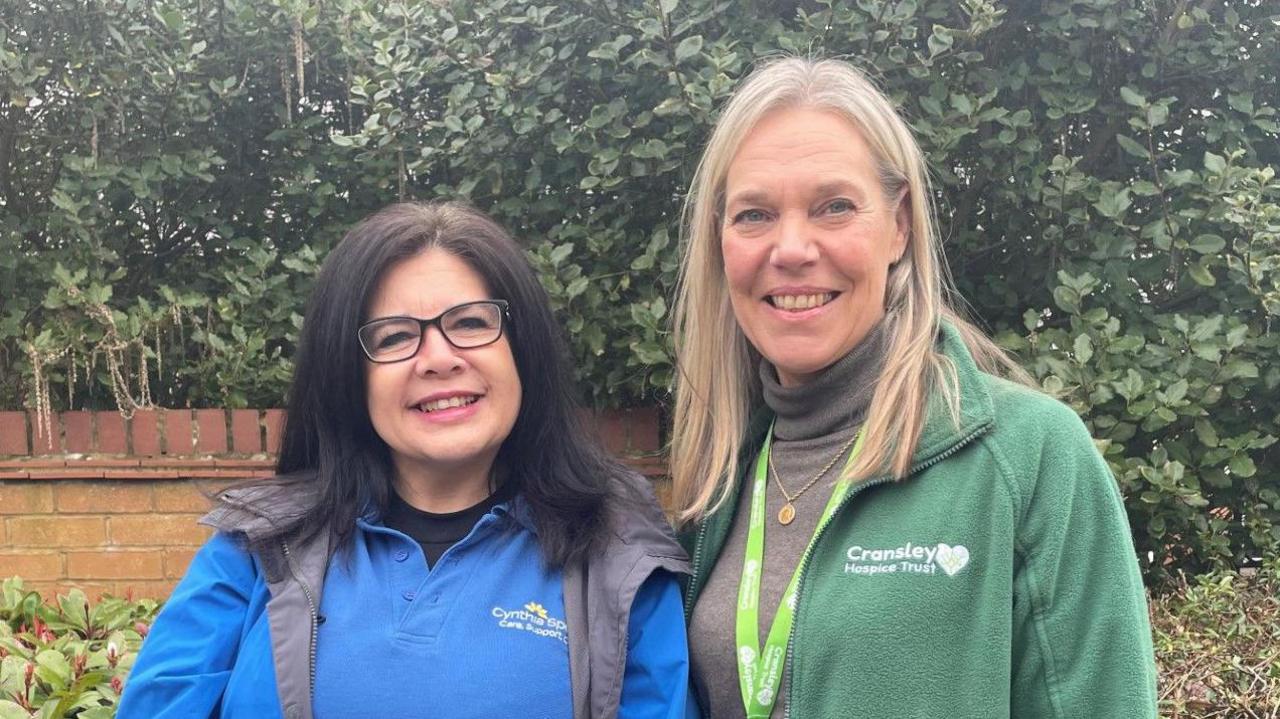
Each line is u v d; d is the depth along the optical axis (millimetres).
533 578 1736
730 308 1939
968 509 1472
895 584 1481
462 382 1732
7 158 3930
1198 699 2490
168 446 3660
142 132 3881
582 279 3215
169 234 3994
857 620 1487
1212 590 2836
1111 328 2967
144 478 3658
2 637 2740
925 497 1520
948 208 3246
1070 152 3473
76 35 3758
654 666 1692
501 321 1778
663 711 1665
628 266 3434
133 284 3988
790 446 1799
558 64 3400
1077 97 3234
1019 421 1511
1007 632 1414
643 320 3221
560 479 1833
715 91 3010
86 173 3633
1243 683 2500
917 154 1711
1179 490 2848
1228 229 3115
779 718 1576
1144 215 3389
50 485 3686
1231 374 2924
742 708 1669
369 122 3459
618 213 3498
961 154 3398
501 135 3465
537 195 3576
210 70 3822
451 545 1795
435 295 1733
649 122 3262
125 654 2676
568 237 3438
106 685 2465
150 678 1620
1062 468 1451
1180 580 3033
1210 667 2527
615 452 3535
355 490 1794
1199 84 3361
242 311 3729
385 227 1778
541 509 1795
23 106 3699
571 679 1646
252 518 1734
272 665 1600
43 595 3695
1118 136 3176
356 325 1749
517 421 1857
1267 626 2707
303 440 1899
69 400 3760
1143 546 3145
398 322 1724
